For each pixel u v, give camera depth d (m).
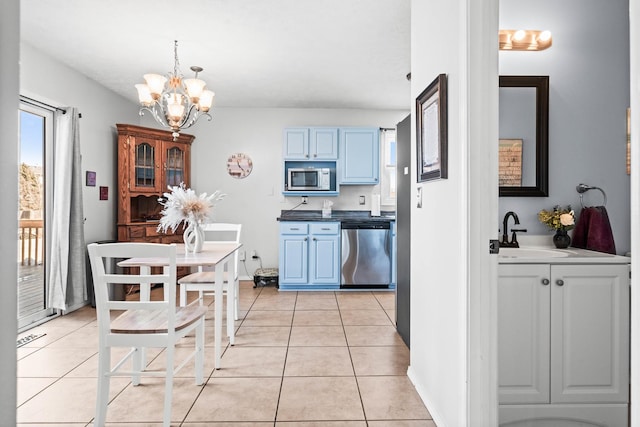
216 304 2.52
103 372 1.82
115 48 3.39
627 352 1.87
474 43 1.51
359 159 5.09
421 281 2.16
